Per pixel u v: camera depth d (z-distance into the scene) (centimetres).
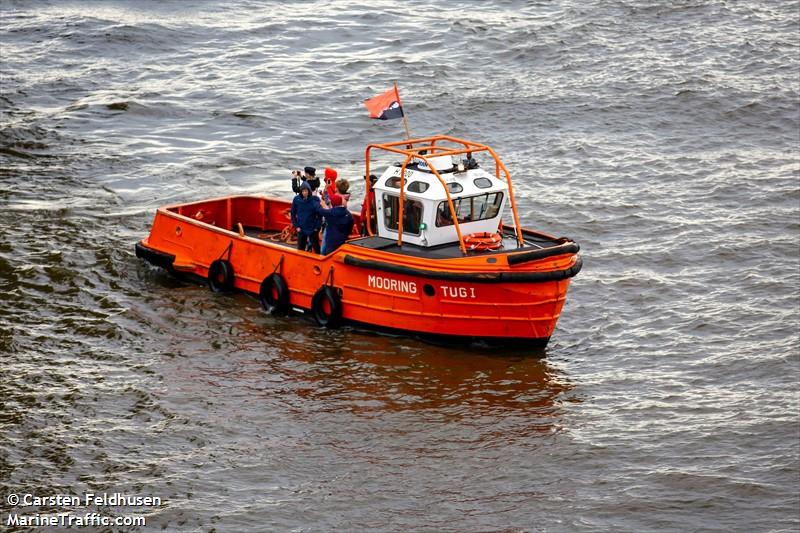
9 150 5216
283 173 4994
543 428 2909
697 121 5559
